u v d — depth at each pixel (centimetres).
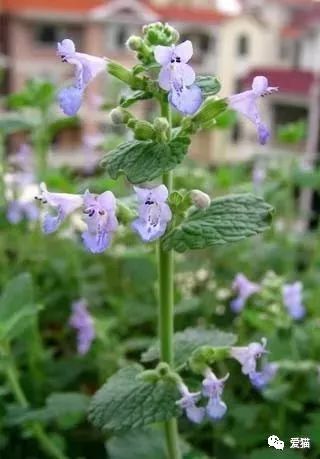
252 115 12
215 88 12
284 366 17
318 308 21
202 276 26
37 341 20
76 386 20
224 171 26
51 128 24
